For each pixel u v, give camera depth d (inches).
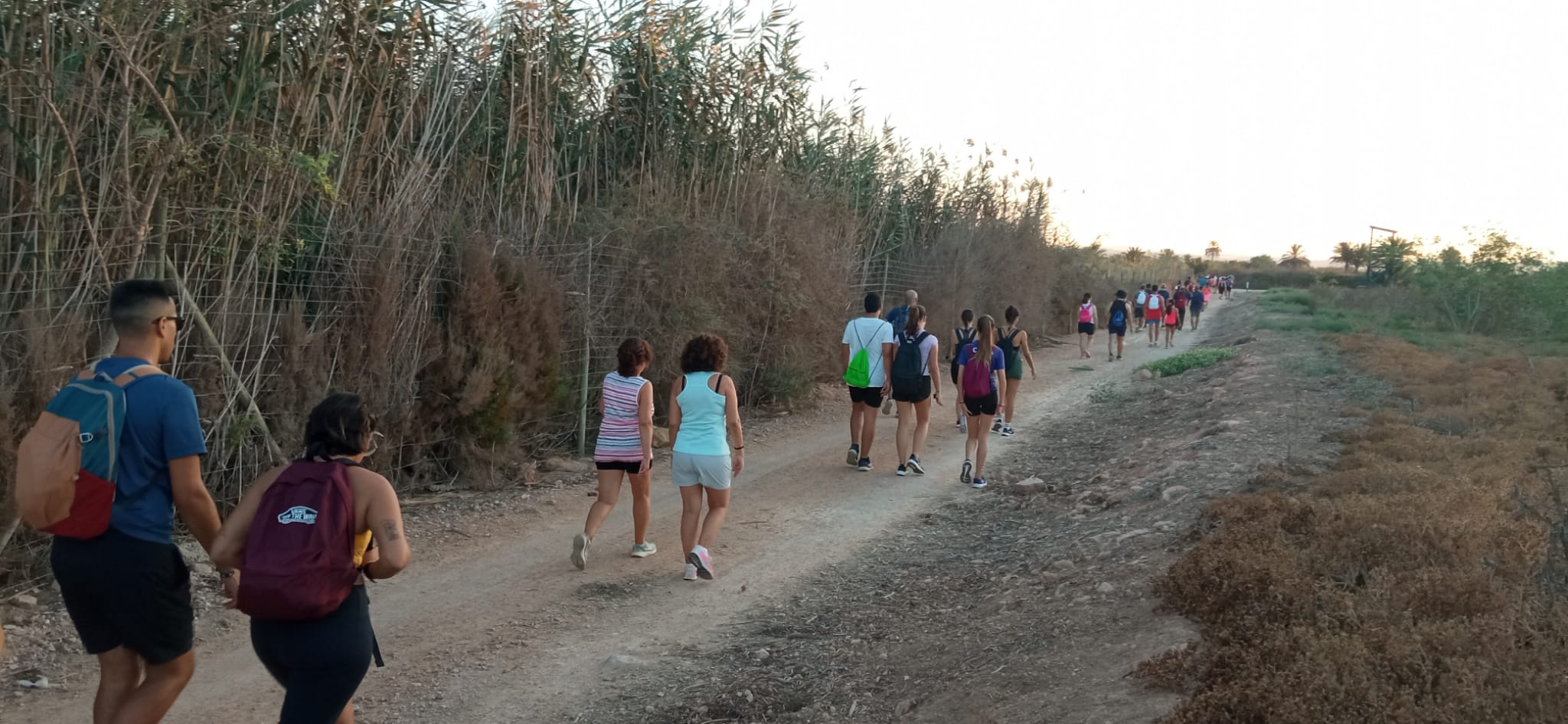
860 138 776.9
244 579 120.3
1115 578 222.5
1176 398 583.8
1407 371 551.5
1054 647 189.5
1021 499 353.1
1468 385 464.1
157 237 271.9
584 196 494.9
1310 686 133.0
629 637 227.9
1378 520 196.7
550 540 306.7
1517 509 218.4
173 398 134.3
